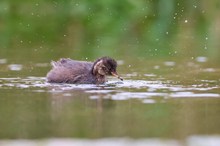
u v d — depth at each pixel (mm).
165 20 67188
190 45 56375
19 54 51625
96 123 27406
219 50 53656
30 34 61844
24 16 68375
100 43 58062
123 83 38938
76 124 27250
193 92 35281
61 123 27500
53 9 70625
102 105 31516
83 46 56281
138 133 25625
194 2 69000
